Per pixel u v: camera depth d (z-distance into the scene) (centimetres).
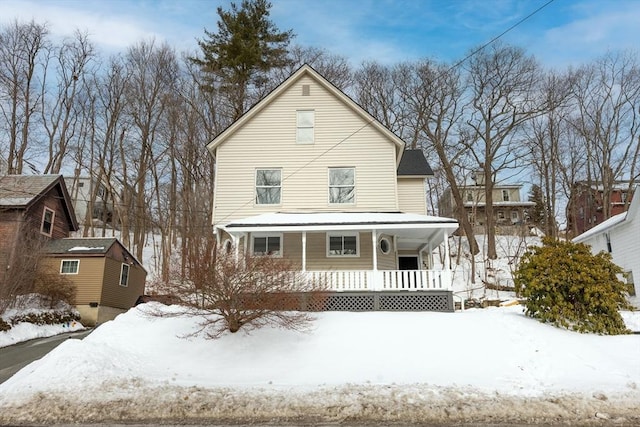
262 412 650
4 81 3209
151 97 3525
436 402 674
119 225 4466
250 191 1777
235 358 918
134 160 3544
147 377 801
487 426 599
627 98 3462
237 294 1002
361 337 1017
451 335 1017
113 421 625
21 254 1864
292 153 1811
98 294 2245
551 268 1113
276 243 1703
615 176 3469
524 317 1155
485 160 3447
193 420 628
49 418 635
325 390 725
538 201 4512
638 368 798
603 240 2253
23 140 3170
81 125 3528
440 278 1408
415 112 3691
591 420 614
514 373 804
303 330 1055
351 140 1817
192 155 3275
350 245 1678
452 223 1441
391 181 1773
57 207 2548
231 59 2941
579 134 3638
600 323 1016
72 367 800
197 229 2886
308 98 1869
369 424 609
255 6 3062
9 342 1395
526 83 3528
